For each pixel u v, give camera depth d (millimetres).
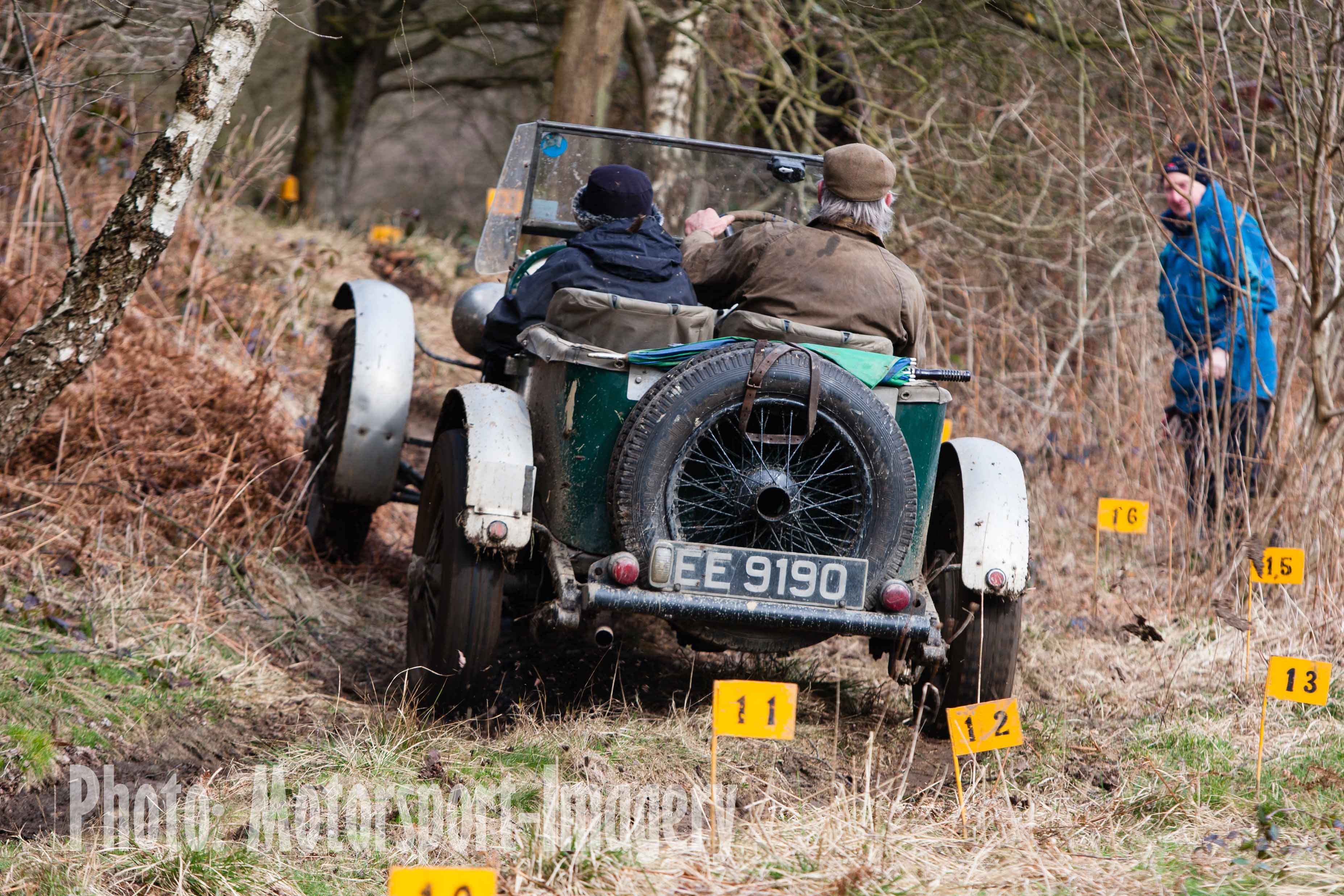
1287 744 9750
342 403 12375
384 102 49531
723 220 11945
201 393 14430
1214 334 15117
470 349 12773
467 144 50281
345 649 11594
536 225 12445
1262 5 13492
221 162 18984
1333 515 13570
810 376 8633
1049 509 17078
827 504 8898
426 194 50844
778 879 6992
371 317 12148
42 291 14445
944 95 23516
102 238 9312
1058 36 21188
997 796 8508
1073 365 21016
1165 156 17953
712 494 8844
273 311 18922
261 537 12898
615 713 10031
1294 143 14711
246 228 23562
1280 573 11766
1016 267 22656
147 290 16906
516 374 10469
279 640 11203
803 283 9703
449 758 8852
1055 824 8109
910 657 9375
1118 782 8945
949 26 23328
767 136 23031
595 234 9953
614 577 8539
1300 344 14875
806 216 12812
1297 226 15969
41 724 8688
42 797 8039
